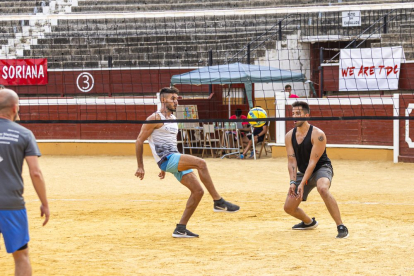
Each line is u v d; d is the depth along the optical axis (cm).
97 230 889
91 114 2042
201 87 2447
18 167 536
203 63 2638
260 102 2430
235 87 2438
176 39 2778
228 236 829
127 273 644
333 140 1816
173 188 1339
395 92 2081
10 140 529
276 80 1892
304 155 814
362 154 1775
